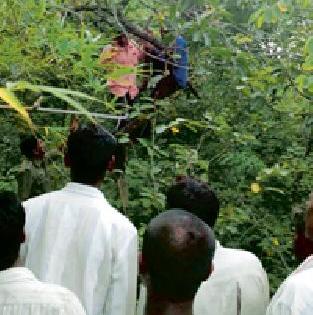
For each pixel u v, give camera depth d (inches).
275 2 173.2
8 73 122.1
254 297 97.7
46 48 128.8
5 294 77.0
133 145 201.9
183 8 185.5
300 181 213.6
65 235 102.5
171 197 96.4
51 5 131.4
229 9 232.7
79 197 104.6
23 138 175.8
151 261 61.3
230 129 219.1
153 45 173.9
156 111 193.8
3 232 77.2
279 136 231.5
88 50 115.9
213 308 97.1
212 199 96.8
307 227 87.8
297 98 221.9
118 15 165.3
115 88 167.6
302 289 81.0
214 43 198.5
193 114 231.9
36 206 105.7
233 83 224.1
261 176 201.8
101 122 175.9
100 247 101.4
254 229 210.4
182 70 189.6
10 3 120.3
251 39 218.4
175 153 217.6
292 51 222.7
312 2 188.2
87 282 100.5
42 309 76.7
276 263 201.6
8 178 181.3
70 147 104.7
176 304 60.9
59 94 60.0
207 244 62.7
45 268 101.5
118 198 191.5
